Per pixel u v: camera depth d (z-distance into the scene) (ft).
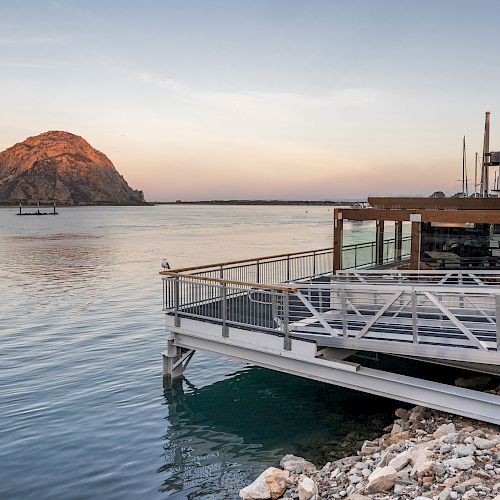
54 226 392.68
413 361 44.96
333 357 36.27
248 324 38.27
